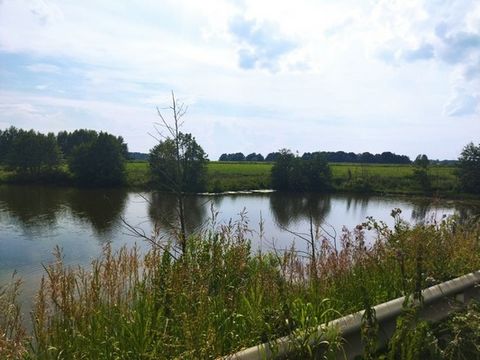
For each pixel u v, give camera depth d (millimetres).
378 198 63969
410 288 4801
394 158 154125
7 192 57688
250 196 62156
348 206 52562
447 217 8336
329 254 6277
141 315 3996
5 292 4430
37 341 3881
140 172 73562
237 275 5262
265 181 74562
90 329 3984
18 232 28312
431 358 3758
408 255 5816
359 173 81625
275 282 4906
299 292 4957
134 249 5438
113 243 22750
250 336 3824
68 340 3867
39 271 17344
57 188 64438
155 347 3445
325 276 5500
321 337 3594
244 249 5797
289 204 52812
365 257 6332
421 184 71312
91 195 54562
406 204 55812
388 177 77000
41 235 27188
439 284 4867
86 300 4340
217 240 5805
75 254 21094
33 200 48406
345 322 3789
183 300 4168
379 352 3908
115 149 69062
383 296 5109
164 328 3756
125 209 39469
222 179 71938
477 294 5281
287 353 3393
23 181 71375
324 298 4750
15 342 3484
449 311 4703
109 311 4398
